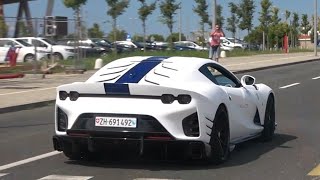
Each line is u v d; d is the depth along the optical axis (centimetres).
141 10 4872
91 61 3138
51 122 1256
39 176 719
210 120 738
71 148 789
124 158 821
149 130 712
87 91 742
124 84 720
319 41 9231
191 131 720
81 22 2812
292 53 5734
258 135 945
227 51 5231
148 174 721
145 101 722
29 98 1628
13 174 733
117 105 725
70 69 2597
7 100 1575
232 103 817
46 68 2559
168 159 799
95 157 822
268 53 5559
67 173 734
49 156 853
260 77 2556
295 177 698
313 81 2302
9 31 2695
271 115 991
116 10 4366
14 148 929
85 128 732
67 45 3114
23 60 3009
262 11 7212
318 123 1179
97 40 4678
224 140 786
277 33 7375
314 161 796
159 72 771
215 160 765
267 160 807
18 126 1196
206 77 800
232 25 6869
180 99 718
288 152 868
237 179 690
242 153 863
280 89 1969
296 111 1378
